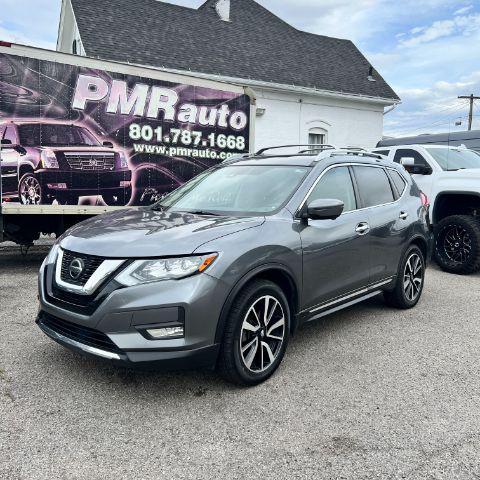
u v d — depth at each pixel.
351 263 4.26
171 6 17.75
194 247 3.06
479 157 8.87
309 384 3.46
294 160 4.45
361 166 4.80
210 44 16.83
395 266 5.00
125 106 7.03
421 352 4.12
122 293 2.92
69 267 3.22
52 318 3.34
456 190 7.37
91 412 3.02
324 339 4.40
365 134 18.98
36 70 6.27
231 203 4.07
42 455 2.56
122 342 2.91
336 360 3.91
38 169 6.41
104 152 6.91
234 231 3.32
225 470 2.47
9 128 6.15
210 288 3.01
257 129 16.52
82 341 3.13
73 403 3.12
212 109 7.95
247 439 2.75
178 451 2.63
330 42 20.94
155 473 2.44
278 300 3.52
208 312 3.01
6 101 6.11
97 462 2.51
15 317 4.84
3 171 6.16
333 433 2.83
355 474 2.45
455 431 2.87
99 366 3.68
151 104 7.28
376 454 2.62
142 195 7.33
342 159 4.55
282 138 17.02
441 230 7.59
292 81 16.86
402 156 8.59
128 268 2.98
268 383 3.46
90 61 6.67
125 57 14.05
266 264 3.35
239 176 4.45
